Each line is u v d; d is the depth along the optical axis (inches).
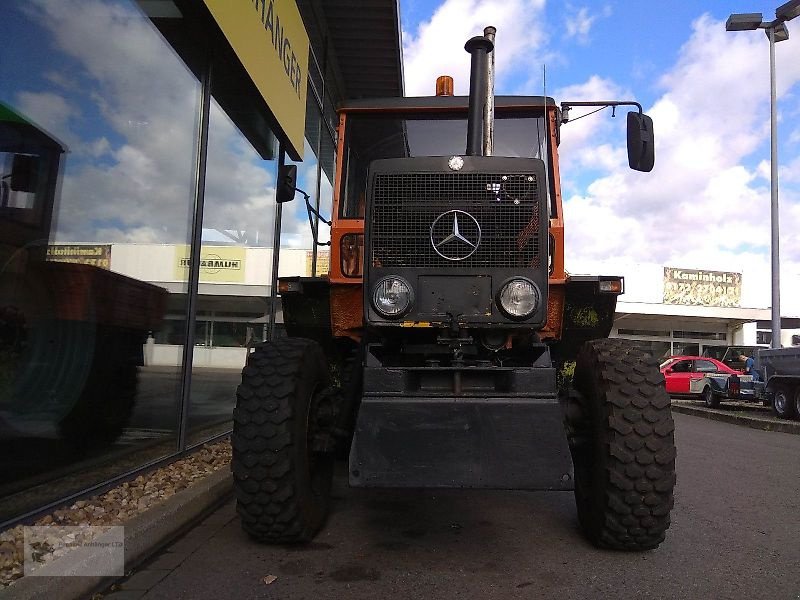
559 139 204.7
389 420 136.1
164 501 174.1
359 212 202.4
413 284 148.7
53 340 170.4
